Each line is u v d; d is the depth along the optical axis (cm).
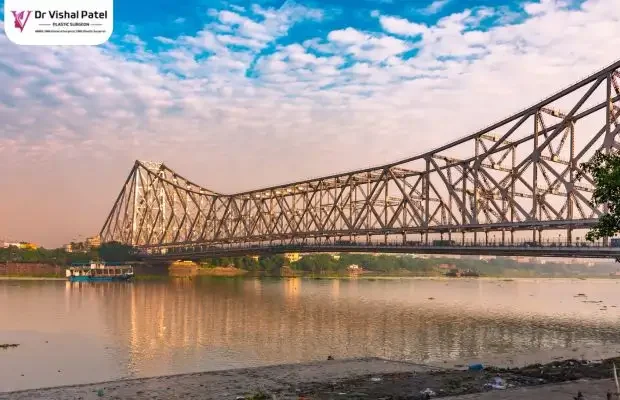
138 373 4081
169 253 18675
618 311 9112
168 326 6562
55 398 2866
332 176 12150
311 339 5688
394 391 2706
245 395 2845
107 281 17088
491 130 8719
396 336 5950
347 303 10094
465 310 9000
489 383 2814
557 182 7538
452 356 4769
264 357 4694
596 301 11712
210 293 12194
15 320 7031
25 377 3959
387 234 10425
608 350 4753
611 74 7000
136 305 9156
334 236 11731
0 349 5016
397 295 12656
